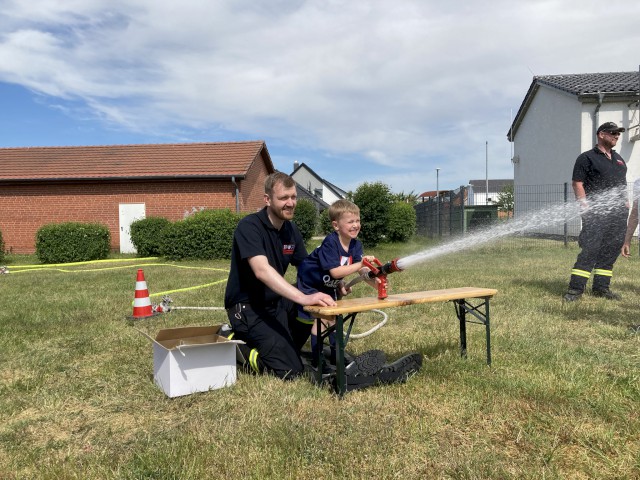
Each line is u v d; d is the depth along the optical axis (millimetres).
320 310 3084
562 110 19328
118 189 19406
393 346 4508
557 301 6461
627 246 6340
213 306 6789
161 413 3182
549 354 4121
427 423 2879
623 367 3797
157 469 2414
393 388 3451
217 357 3527
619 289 7387
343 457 2498
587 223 6496
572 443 2658
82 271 12703
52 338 5180
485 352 4223
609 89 17516
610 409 3016
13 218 20078
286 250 3908
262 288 3756
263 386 3496
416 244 19906
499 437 2736
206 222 15688
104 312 6547
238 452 2578
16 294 8523
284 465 2453
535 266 10508
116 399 3436
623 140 17688
